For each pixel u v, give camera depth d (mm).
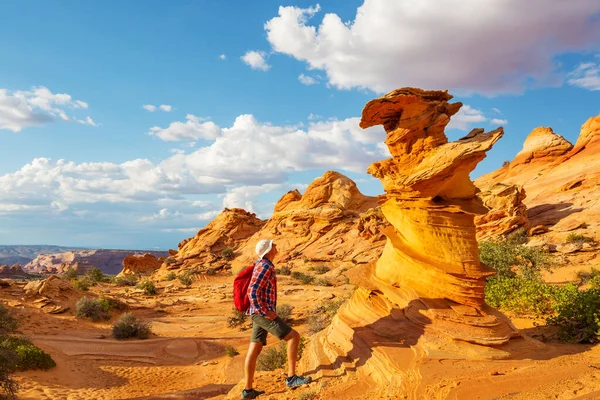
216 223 84750
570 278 27047
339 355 7293
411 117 7508
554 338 8820
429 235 7770
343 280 50219
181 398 12430
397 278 8102
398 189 7926
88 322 31062
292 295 42844
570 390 5133
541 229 44688
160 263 93688
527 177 64938
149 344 25953
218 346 25547
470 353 6527
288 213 76312
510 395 5191
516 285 12875
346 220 70375
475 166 7434
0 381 12711
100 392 16234
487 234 45469
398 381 5852
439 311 7168
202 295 46500
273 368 12711
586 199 49000
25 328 26516
